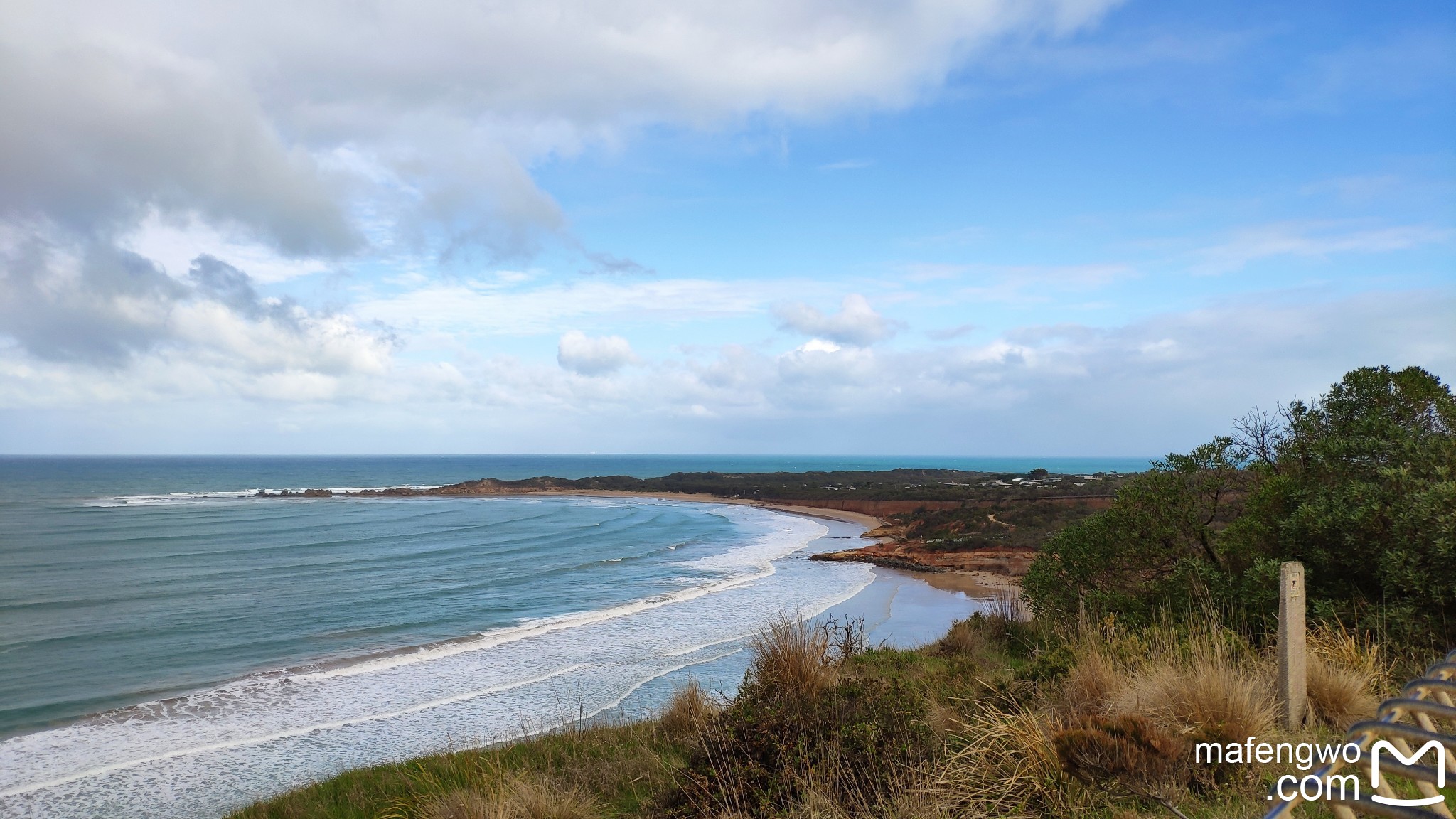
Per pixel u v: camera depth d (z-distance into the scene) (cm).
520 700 1558
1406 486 691
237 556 3891
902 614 2475
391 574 3334
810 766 504
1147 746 437
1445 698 221
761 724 575
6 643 2102
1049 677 664
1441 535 634
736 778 536
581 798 650
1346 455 814
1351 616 702
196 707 1542
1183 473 995
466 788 752
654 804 591
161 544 4350
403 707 1532
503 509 7769
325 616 2462
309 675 1783
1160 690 509
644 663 1825
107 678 1762
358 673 1800
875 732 537
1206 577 862
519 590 2972
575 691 1605
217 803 1090
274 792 1109
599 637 2138
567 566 3625
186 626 2308
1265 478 902
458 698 1582
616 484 12262
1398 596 696
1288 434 953
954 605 2641
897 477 12962
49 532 4906
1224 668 522
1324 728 503
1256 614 782
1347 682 542
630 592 2934
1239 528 859
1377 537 718
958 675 795
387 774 928
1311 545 778
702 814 517
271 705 1555
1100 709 538
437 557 3909
